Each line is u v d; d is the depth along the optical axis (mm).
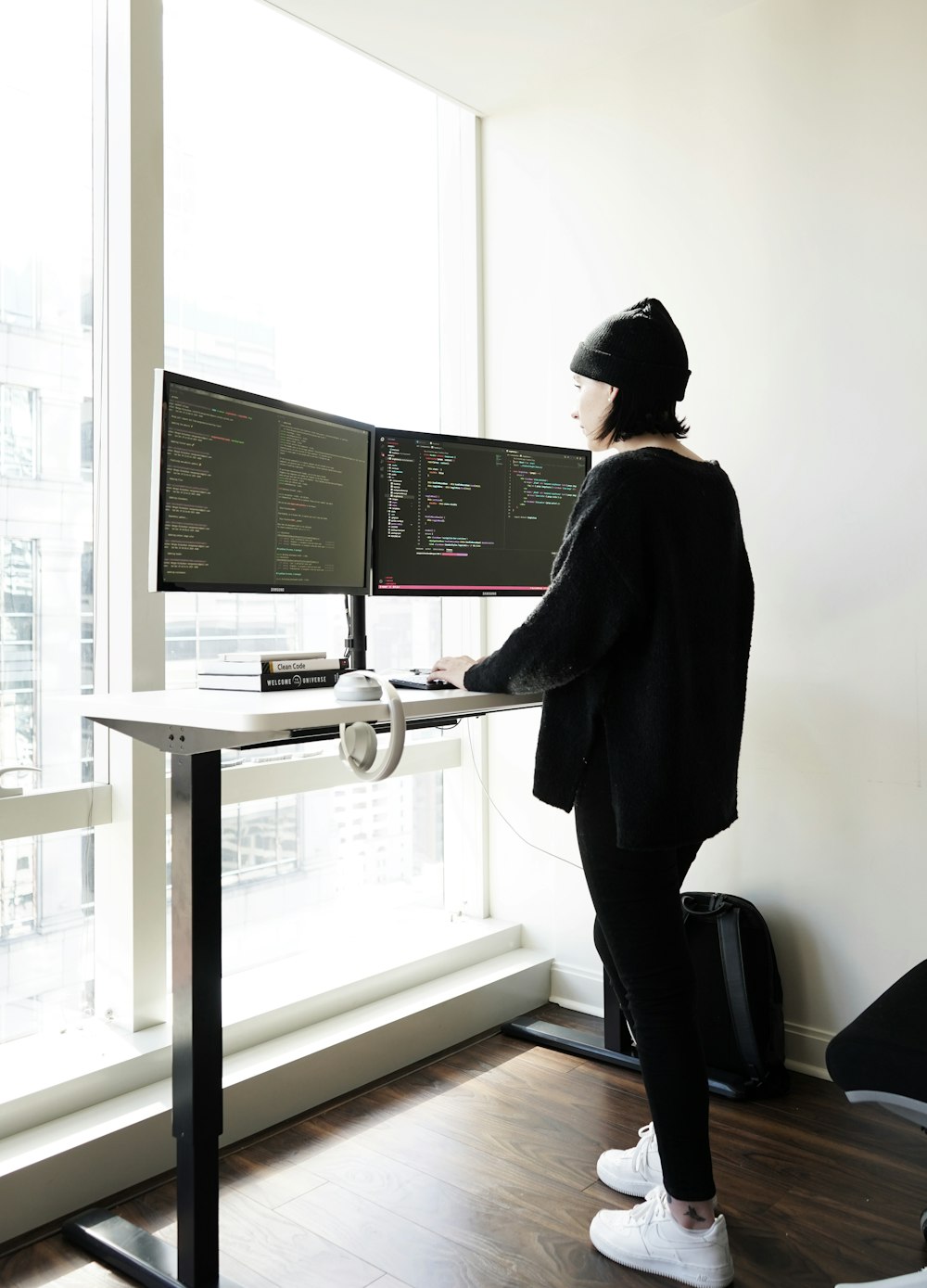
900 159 2203
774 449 2385
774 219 2381
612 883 1584
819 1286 1566
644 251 2605
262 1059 2137
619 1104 2188
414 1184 1876
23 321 2033
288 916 2619
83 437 2133
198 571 1756
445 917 2992
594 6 2398
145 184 2082
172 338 2309
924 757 2193
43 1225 1746
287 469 1936
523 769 2902
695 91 2504
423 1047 2434
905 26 2191
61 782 2098
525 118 2854
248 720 1367
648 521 1484
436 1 2377
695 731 1523
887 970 2250
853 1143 2014
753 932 2262
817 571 2326
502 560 2387
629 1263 1617
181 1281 1562
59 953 2121
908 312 2195
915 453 2191
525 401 2881
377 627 2838
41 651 2066
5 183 2006
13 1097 1828
